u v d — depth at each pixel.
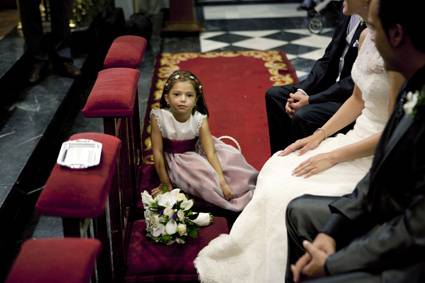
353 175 2.68
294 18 8.60
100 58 6.63
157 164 3.30
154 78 6.11
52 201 2.00
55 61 5.39
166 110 3.36
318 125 3.41
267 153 4.50
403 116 1.79
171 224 2.80
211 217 3.02
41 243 1.84
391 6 1.69
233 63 6.62
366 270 1.83
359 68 2.84
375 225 2.01
